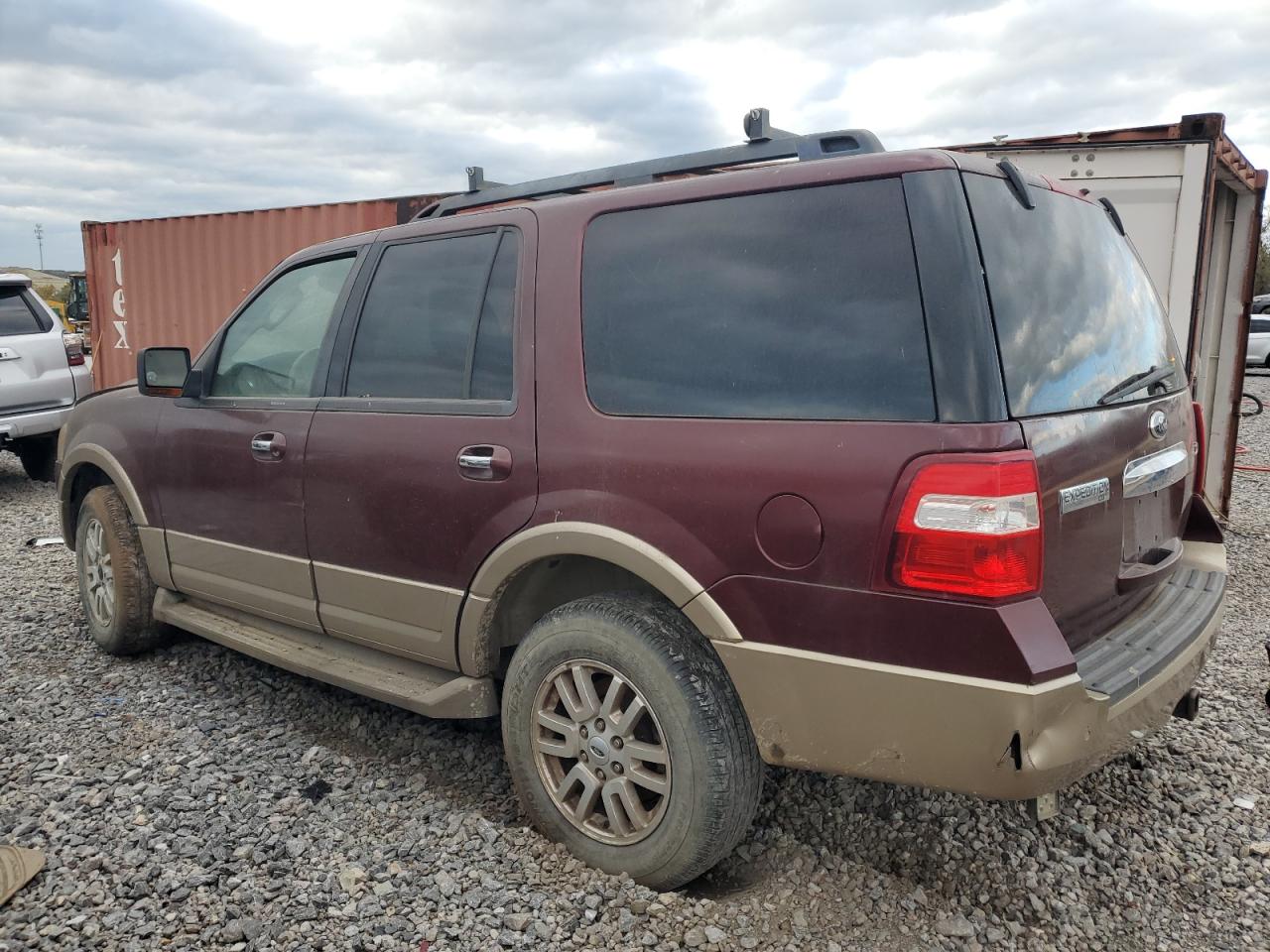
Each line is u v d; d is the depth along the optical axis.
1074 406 2.35
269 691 4.15
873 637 2.20
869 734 2.24
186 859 2.79
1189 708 2.80
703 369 2.50
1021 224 2.38
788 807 3.12
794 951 2.41
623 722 2.61
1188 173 5.78
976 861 2.82
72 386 9.13
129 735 3.68
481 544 2.90
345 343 3.43
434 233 3.26
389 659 3.40
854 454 2.20
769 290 2.43
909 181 2.25
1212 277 7.21
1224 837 2.95
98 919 2.50
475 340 3.03
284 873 2.71
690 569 2.45
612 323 2.70
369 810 3.09
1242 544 6.71
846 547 2.21
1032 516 2.08
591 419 2.66
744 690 2.41
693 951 2.40
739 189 2.53
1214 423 7.27
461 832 2.93
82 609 5.36
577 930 2.45
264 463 3.60
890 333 2.21
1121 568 2.56
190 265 11.13
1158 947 2.46
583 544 2.63
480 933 2.45
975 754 2.11
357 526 3.27
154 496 4.17
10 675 4.34
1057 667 2.07
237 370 3.90
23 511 8.38
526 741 2.83
